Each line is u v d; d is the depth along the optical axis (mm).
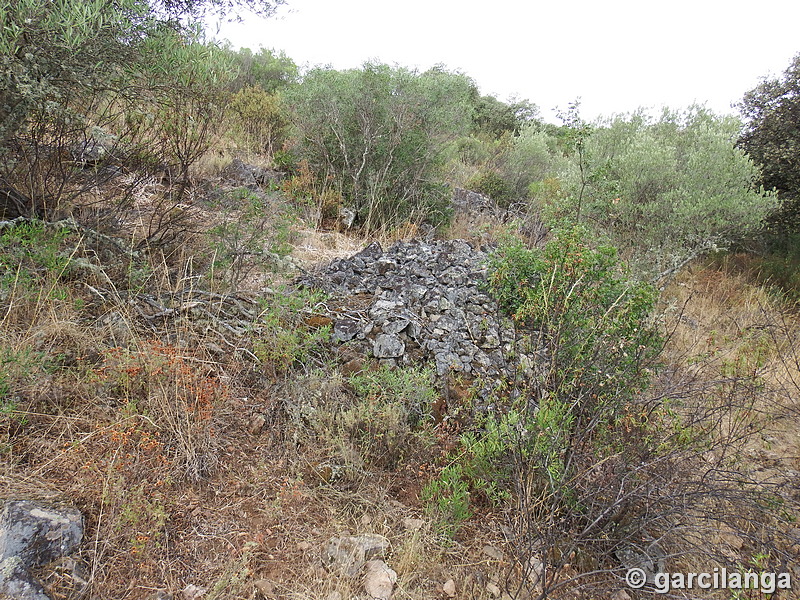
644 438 2654
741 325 5504
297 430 2939
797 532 2568
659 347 3209
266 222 4566
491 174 10734
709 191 6648
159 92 3664
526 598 2229
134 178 4184
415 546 2383
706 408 3004
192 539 2287
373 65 7684
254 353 3322
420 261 4805
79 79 3154
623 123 8203
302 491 2645
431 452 2967
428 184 7941
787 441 3451
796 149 7660
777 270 7762
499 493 2660
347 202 7414
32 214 3436
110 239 3605
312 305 3789
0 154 3396
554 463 2488
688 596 2156
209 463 2648
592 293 3094
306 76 8070
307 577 2223
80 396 2682
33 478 2260
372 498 2693
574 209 5574
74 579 1925
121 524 2162
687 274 7355
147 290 3619
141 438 2561
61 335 2867
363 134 7609
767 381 3771
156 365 2840
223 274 3961
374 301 4109
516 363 3457
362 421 3004
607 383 2846
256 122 9172
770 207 6719
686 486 2441
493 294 3965
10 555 1867
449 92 8219
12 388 2482
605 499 2441
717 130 7328
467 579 2318
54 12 2871
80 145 3826
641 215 6891
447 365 3400
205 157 6605
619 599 2338
